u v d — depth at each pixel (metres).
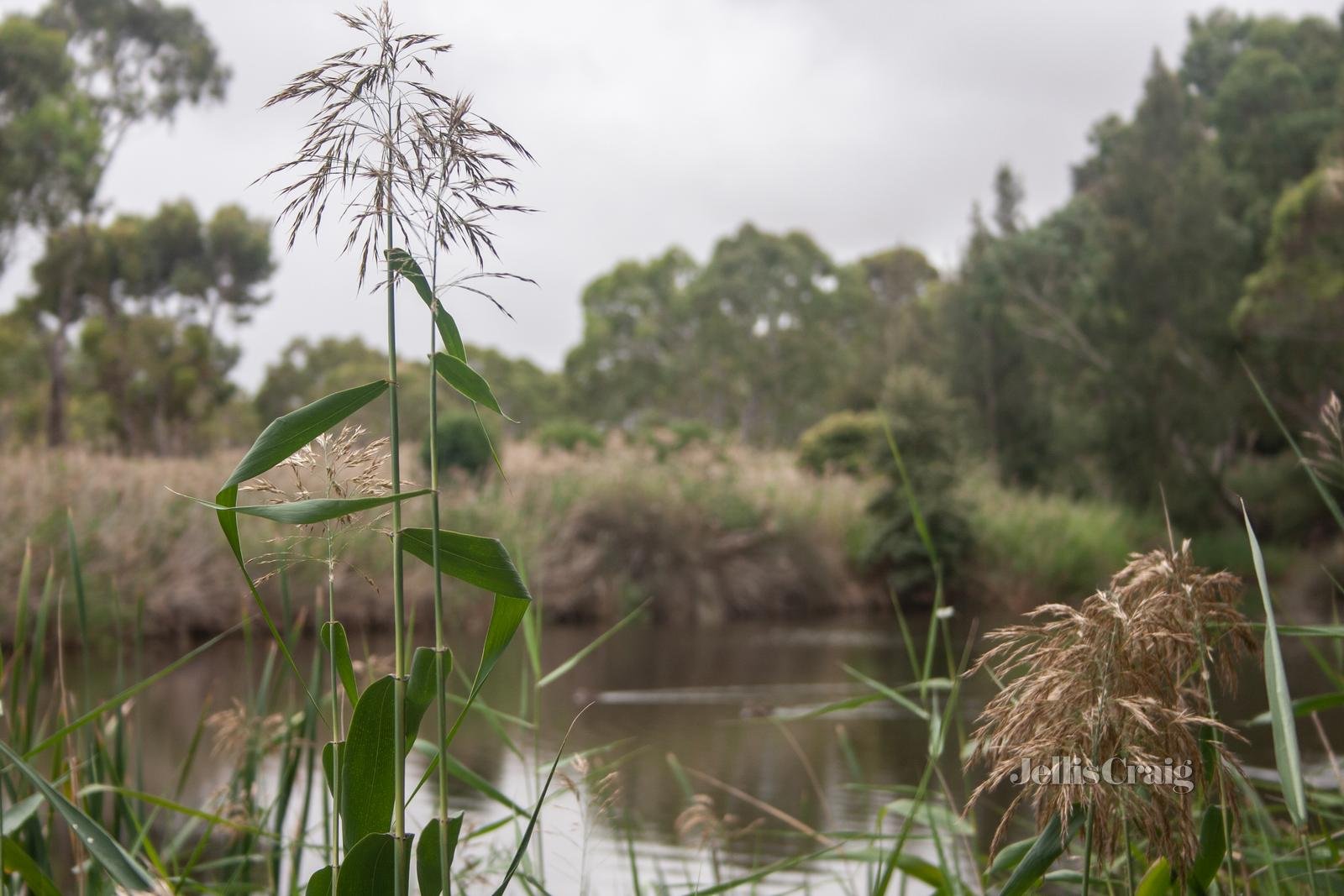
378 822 0.88
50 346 30.81
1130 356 20.38
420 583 11.13
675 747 5.57
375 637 10.50
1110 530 18.52
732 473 17.48
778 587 16.23
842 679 8.52
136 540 10.88
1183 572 0.91
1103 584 0.92
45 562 9.65
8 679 1.67
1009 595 16.77
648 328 56.16
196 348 28.58
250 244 37.41
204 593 10.85
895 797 4.04
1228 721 2.75
